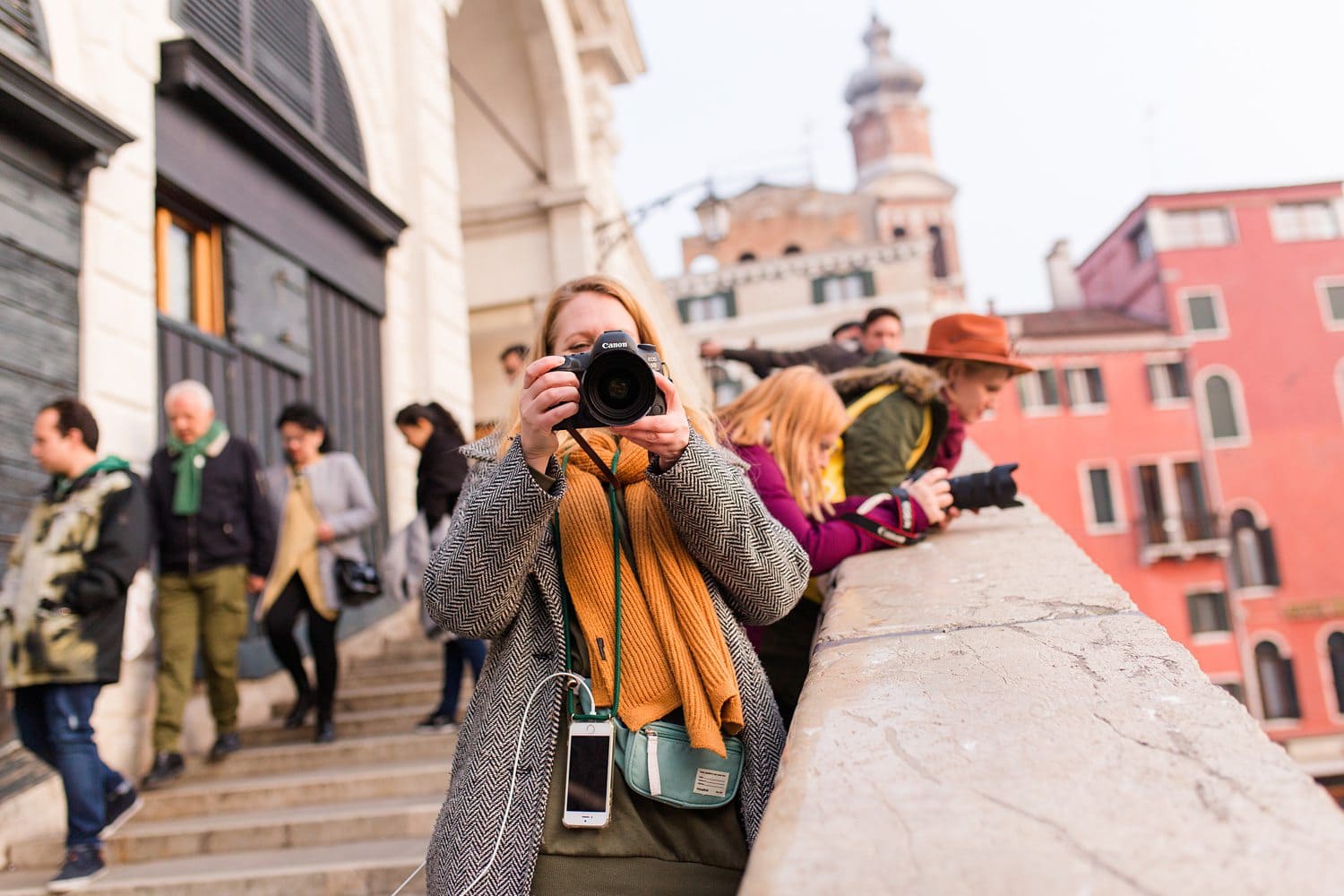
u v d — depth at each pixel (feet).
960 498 8.25
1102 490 106.11
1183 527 104.63
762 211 153.07
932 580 6.39
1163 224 112.47
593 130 46.83
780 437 8.02
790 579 5.08
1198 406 108.06
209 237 20.33
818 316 127.03
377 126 27.30
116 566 12.13
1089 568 6.37
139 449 16.61
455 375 28.86
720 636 4.93
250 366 20.80
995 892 2.50
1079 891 2.47
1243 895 2.40
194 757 16.62
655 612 4.90
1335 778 99.35
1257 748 3.15
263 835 13.01
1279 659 103.81
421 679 20.94
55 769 12.10
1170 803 2.86
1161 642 4.37
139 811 14.30
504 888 4.46
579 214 42.06
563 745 4.80
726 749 4.77
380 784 14.37
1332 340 109.60
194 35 19.63
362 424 25.05
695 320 129.49
